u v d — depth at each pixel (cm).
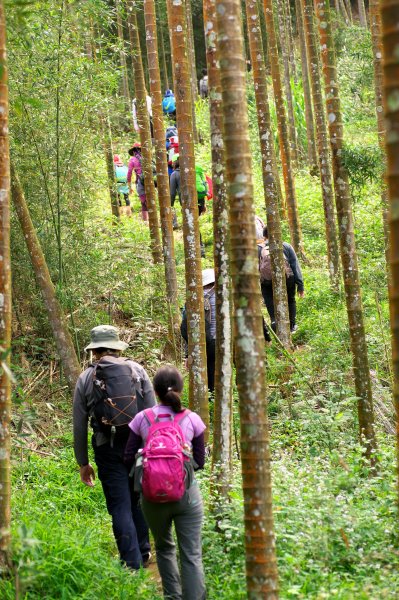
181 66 791
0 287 484
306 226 1554
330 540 516
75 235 976
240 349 392
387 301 1138
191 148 776
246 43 2888
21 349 969
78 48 895
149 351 1003
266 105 995
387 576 485
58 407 894
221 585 510
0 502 486
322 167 1211
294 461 683
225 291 588
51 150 921
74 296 952
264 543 389
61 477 729
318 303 1201
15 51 799
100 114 975
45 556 521
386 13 238
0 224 483
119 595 502
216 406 591
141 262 1048
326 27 647
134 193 1914
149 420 503
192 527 493
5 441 488
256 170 2016
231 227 392
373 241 1357
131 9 1067
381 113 944
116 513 574
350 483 563
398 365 260
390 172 243
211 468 620
